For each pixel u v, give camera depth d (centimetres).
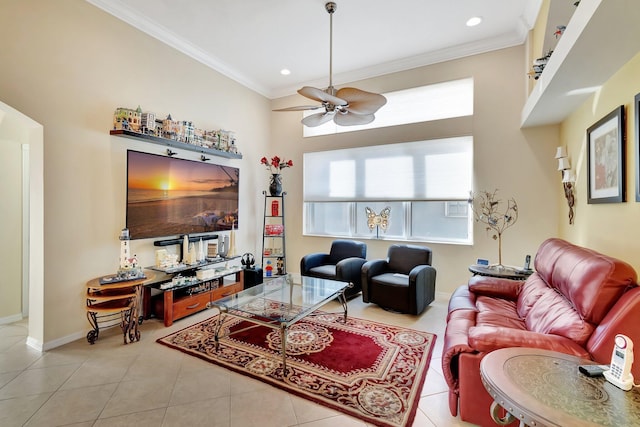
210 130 432
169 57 375
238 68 460
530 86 340
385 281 357
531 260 365
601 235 241
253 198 515
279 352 262
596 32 168
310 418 182
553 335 162
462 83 413
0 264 324
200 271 363
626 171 202
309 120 315
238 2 309
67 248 279
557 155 314
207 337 293
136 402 196
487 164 388
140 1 309
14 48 245
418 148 434
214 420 180
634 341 136
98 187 302
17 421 178
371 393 205
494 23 345
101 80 304
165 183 363
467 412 171
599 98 242
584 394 109
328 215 520
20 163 338
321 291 320
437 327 316
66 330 279
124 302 287
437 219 436
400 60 429
